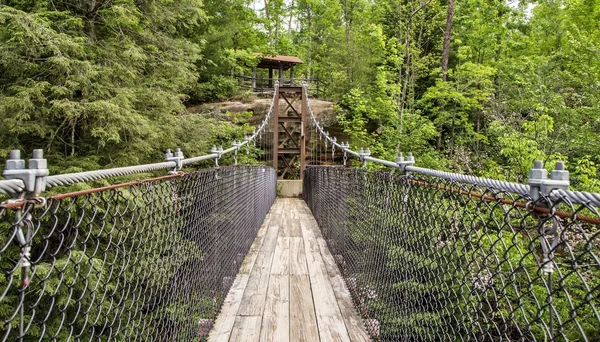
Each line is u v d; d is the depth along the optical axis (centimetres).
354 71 1480
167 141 697
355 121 1145
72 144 554
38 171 75
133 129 568
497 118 802
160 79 715
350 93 1260
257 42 1794
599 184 497
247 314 252
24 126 490
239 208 346
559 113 687
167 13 732
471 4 1328
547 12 1117
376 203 226
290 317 248
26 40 474
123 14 586
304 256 396
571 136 668
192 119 766
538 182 79
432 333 147
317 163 1300
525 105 776
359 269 266
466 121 1041
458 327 130
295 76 2348
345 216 325
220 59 1278
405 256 173
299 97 1290
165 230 155
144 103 680
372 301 227
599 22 862
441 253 137
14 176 73
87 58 586
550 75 765
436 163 924
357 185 282
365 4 1683
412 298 166
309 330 230
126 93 572
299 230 543
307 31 2298
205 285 218
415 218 161
